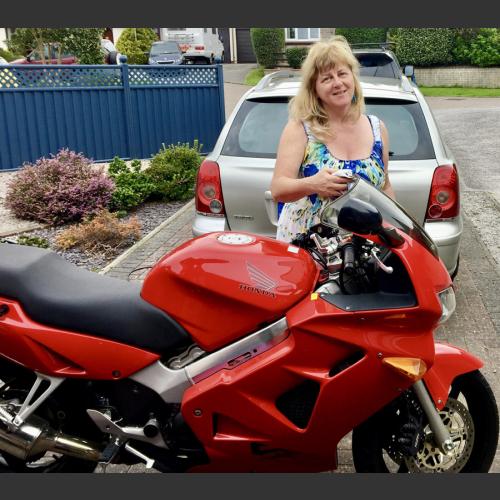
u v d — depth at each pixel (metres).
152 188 8.90
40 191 7.98
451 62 27.48
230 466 2.77
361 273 2.68
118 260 6.39
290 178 3.09
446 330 4.79
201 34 28.73
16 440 2.88
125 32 27.53
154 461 2.83
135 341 2.75
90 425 2.98
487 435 2.88
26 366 2.86
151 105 12.43
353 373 2.58
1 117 10.92
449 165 4.72
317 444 2.68
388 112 5.02
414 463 2.84
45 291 2.88
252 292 2.63
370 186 2.73
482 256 6.50
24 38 18.97
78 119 11.69
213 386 2.63
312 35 31.33
